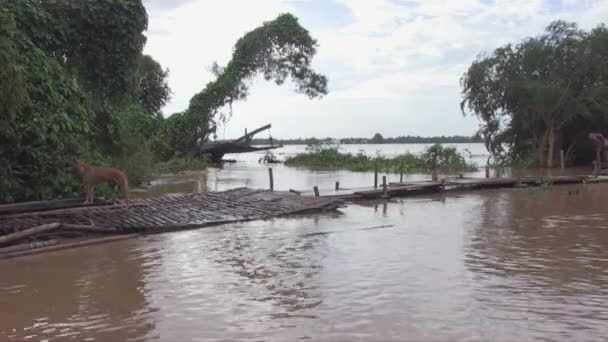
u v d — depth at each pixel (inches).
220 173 1274.6
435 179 839.7
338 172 1294.3
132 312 235.3
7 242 354.6
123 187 477.7
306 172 1304.1
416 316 226.7
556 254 341.4
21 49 455.8
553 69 1159.6
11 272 306.7
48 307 243.3
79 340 203.9
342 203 604.1
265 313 232.4
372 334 207.3
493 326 214.7
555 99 1123.9
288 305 242.8
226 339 203.6
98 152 593.9
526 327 213.5
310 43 1481.3
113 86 550.0
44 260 336.5
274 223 483.5
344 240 397.7
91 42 529.3
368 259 331.9
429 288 266.8
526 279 282.0
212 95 1471.5
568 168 1215.6
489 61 1236.5
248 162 1973.4
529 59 1171.3
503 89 1198.3
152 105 1824.6
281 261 330.0
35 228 367.9
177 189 842.8
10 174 442.0
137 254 353.1
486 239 395.9
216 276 294.8
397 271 300.5
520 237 402.3
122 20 529.7
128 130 789.2
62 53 526.6
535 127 1229.7
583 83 1166.3
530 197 679.7
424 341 200.1
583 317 224.4
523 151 1315.2
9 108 377.1
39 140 451.5
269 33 1453.0
